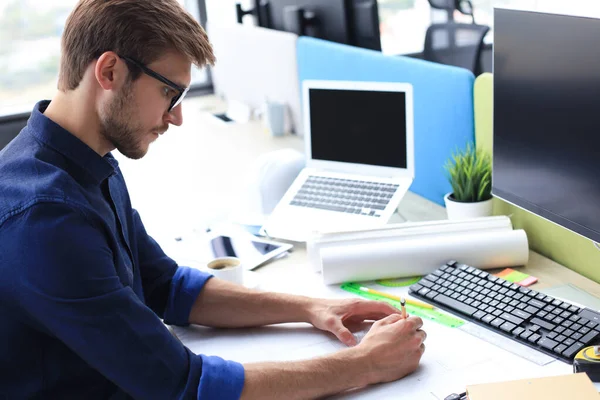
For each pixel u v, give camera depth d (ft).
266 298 4.49
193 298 4.56
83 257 3.35
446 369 3.81
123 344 3.44
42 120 3.63
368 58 6.84
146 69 3.48
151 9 3.48
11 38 11.07
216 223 6.29
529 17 4.34
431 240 4.90
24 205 3.33
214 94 11.37
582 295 4.48
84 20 3.46
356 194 5.86
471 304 4.38
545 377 3.36
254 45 9.29
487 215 5.45
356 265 4.84
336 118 6.03
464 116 5.77
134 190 7.29
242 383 3.57
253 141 8.70
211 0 11.86
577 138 4.14
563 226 4.37
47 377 3.60
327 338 4.27
